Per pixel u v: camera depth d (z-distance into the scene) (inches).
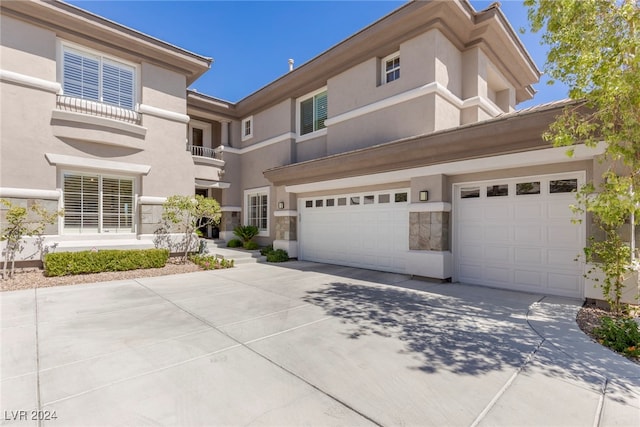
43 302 269.1
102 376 144.3
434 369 151.9
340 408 120.8
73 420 113.2
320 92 553.9
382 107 433.7
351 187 468.1
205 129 725.9
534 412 118.5
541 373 148.0
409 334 197.6
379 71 454.0
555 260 294.2
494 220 332.5
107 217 446.6
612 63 163.8
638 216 179.5
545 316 232.8
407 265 380.5
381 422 112.4
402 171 386.0
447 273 352.8
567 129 213.0
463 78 445.4
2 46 364.5
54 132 394.3
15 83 369.4
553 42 197.0
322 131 532.7
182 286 336.5
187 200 471.2
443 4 366.6
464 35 422.3
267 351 172.7
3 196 356.2
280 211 569.0
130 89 474.3
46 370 149.8
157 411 118.6
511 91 540.1
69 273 365.4
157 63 487.8
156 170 483.5
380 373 148.0
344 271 430.0
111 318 228.2
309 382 140.0
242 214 683.4
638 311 232.5
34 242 378.0
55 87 396.2
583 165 275.9
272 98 614.2
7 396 127.5
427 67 390.9
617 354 168.7
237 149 689.6
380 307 257.4
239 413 117.6
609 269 237.6
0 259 355.6
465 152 328.8
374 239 439.5
